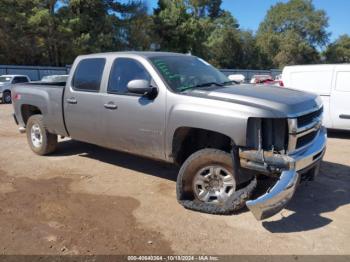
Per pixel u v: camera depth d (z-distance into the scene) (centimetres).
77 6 3612
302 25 8062
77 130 579
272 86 504
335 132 970
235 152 404
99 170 605
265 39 7269
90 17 3697
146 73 478
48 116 630
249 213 433
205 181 441
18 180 559
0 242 376
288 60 7175
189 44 5119
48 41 3500
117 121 506
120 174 584
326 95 898
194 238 379
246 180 416
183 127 436
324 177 566
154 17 4841
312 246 363
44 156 693
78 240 377
